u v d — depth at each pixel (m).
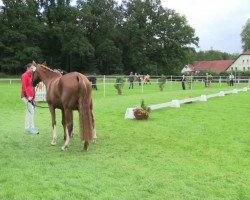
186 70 119.06
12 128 12.93
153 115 16.73
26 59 70.25
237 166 8.44
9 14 70.75
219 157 9.23
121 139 11.27
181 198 6.45
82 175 7.50
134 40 84.94
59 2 75.81
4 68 71.25
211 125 14.16
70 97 9.38
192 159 8.98
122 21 88.44
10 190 6.59
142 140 11.18
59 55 78.81
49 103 10.27
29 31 70.69
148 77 49.53
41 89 21.97
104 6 83.62
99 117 16.05
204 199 6.45
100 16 83.19
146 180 7.29
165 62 86.31
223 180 7.44
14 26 71.19
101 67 84.50
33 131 12.01
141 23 86.56
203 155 9.42
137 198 6.38
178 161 8.76
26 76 12.00
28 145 10.33
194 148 10.20
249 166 8.46
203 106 20.97
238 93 32.94
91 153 9.41
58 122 14.36
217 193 6.75
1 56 71.56
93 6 82.81
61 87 9.56
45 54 77.50
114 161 8.63
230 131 12.95
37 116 15.88
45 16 76.50
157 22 87.19
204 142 11.04
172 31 87.06
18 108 19.03
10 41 70.00
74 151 9.62
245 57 115.88
